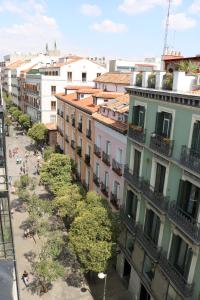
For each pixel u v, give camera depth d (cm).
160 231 1791
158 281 1844
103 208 2025
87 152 3341
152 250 1850
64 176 3159
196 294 1492
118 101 2772
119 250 2255
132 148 2122
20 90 8688
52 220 3066
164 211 1695
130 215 2220
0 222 1612
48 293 2200
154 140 1759
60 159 3189
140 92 1911
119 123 2430
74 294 2209
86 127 3312
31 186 3766
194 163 1426
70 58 7056
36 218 2691
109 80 4150
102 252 1858
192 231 1446
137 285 2130
